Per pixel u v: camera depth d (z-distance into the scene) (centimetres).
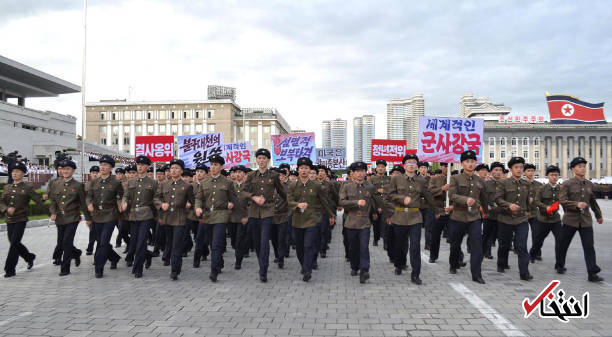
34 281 693
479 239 684
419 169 1152
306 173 705
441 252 975
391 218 711
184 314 505
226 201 732
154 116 6988
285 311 516
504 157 8156
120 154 5647
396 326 458
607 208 2792
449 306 534
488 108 9294
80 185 765
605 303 544
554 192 806
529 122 8231
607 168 8069
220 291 622
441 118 1072
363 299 572
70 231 748
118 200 834
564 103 8025
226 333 437
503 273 743
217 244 705
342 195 694
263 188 728
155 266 839
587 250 675
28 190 753
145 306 540
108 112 7000
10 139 3716
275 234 859
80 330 449
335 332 439
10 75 4531
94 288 644
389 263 862
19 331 447
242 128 7269
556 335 429
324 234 961
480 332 438
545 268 788
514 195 714
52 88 5106
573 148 8169
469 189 695
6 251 985
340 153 2323
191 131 6931
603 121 7944
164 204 726
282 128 8219
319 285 661
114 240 1227
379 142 1702
